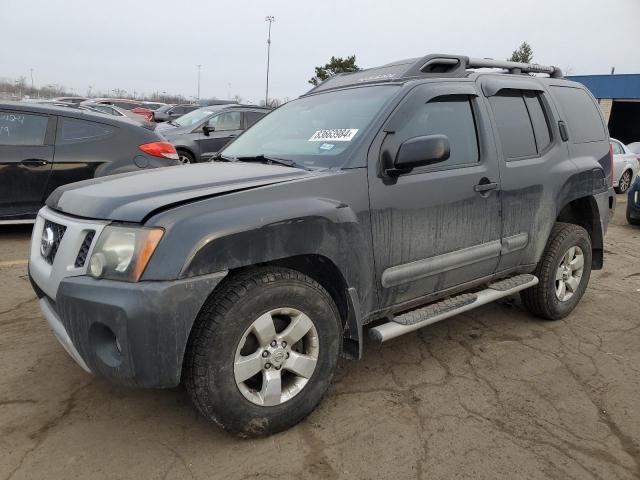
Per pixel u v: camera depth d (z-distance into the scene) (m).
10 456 2.41
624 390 3.15
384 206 2.86
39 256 2.74
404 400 2.98
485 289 3.64
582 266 4.32
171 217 2.23
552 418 2.83
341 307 2.87
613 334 4.00
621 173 12.87
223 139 10.87
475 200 3.31
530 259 3.84
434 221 3.10
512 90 3.81
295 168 2.91
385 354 3.56
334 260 2.63
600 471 2.41
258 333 2.43
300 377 2.63
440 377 3.26
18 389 2.97
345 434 2.64
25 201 5.77
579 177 4.12
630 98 24.48
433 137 2.74
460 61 3.62
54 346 3.48
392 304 3.04
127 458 2.42
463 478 2.35
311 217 2.52
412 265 3.03
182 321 2.19
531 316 4.32
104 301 2.18
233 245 2.29
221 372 2.33
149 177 2.85
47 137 5.83
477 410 2.90
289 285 2.48
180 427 2.66
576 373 3.35
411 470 2.39
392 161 2.93
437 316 3.17
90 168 6.02
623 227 8.81
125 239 2.23
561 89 4.32
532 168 3.72
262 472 2.35
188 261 2.19
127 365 2.18
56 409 2.79
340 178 2.73
